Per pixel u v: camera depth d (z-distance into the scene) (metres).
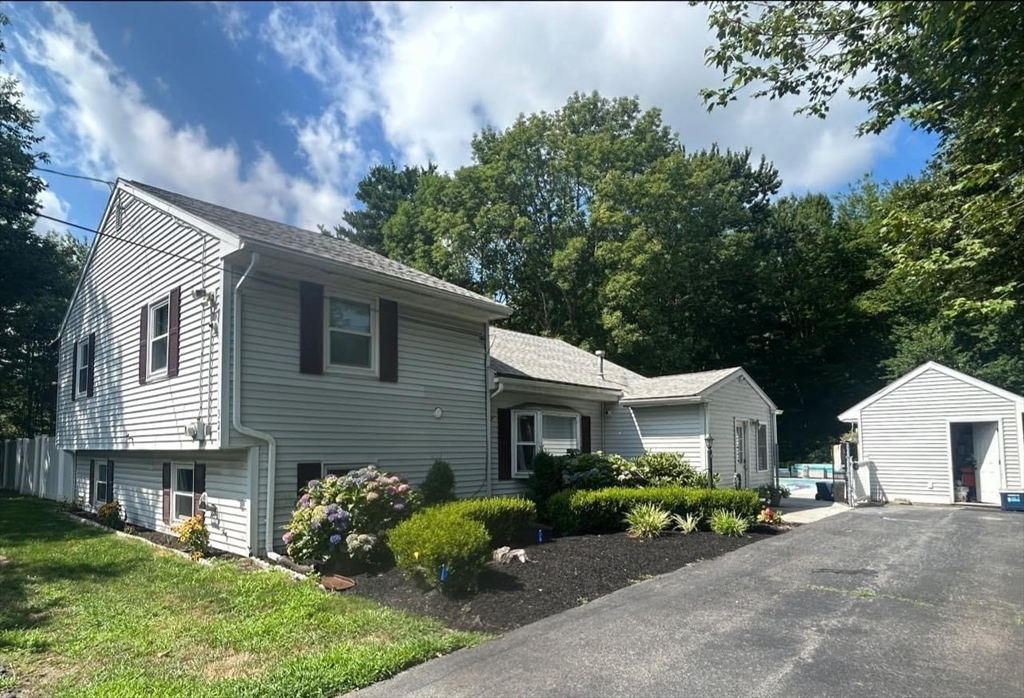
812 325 34.19
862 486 19.55
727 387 17.05
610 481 13.12
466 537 6.91
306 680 4.56
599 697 4.37
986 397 17.84
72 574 7.81
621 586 7.56
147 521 11.81
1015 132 6.31
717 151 36.97
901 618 6.28
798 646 5.43
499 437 13.66
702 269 31.86
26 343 23.98
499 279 31.14
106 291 12.96
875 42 6.03
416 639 5.50
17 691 4.45
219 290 8.87
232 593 6.94
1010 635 5.77
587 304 30.14
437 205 32.34
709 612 6.46
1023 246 6.44
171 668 4.88
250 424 8.80
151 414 10.51
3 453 22.23
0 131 20.52
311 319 9.71
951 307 7.09
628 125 32.47
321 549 7.96
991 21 4.89
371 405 10.53
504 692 4.45
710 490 12.35
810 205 38.53
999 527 13.00
